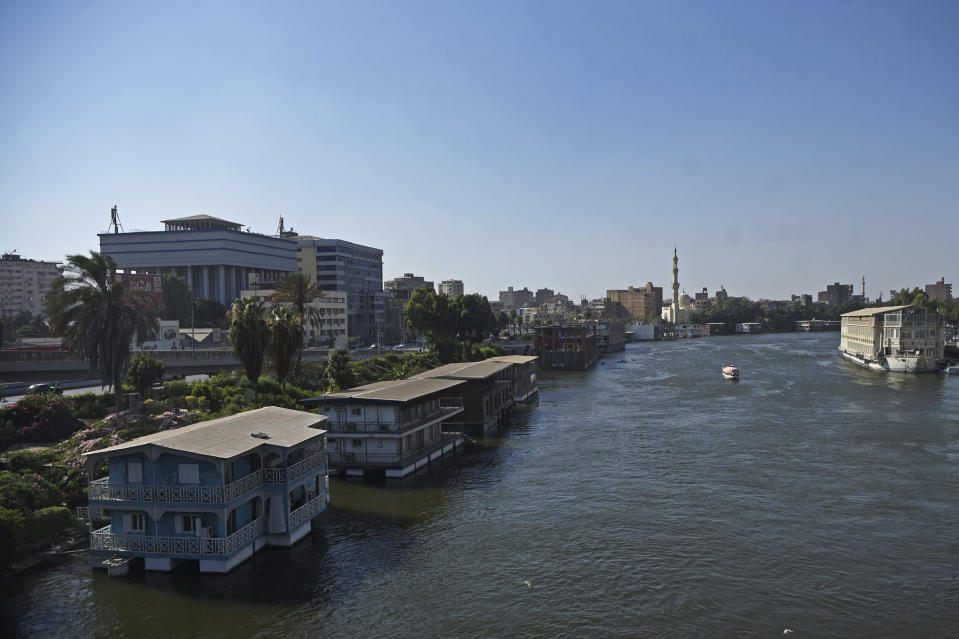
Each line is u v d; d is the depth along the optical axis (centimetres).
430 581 4516
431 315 17475
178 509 4497
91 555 4741
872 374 16312
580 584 4453
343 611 4091
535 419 10900
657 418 10550
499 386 11038
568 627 3897
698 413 10906
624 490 6519
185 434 4891
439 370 11219
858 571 4600
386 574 4628
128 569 4597
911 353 16775
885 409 10794
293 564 4791
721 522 5562
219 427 5216
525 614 4053
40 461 5922
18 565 4647
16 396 9238
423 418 7888
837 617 3984
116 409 7744
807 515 5694
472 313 18775
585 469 7375
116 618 3978
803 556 4853
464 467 7606
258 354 8700
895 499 6066
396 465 7069
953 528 5347
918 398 11900
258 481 4969
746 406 11519
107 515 5050
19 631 3831
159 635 3800
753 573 4584
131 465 4597
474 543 5194
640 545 5103
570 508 6009
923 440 8400
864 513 5719
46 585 4409
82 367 9456
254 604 4166
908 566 4666
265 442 4969
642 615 4028
